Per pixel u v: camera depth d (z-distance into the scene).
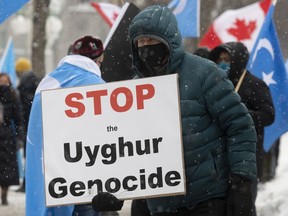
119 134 4.98
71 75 6.04
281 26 38.62
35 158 5.92
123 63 7.96
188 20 10.75
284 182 12.34
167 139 4.92
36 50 21.94
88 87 5.02
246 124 4.91
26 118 12.76
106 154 4.99
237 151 4.90
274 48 8.16
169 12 4.96
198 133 4.93
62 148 5.04
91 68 6.08
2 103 11.99
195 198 4.96
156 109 4.94
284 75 8.20
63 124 5.04
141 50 4.98
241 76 7.68
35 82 12.81
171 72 4.99
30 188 5.93
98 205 4.93
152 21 4.90
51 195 5.02
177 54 4.94
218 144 4.96
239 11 11.16
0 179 11.71
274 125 8.25
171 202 4.99
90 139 5.01
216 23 11.35
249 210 4.87
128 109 4.98
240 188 4.88
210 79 4.94
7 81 12.14
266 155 12.12
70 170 5.02
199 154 4.93
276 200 10.71
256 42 8.12
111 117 5.00
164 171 4.92
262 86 7.79
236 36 11.22
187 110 4.94
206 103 4.95
